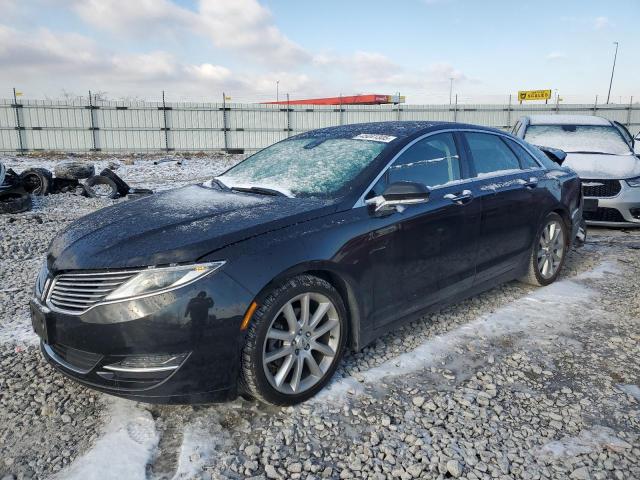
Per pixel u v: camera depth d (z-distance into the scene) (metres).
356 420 2.74
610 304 4.39
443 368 3.30
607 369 3.29
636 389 3.05
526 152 4.81
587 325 3.96
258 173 3.83
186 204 3.26
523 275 4.69
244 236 2.70
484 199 3.95
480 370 3.27
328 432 2.63
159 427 2.67
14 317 4.16
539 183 4.59
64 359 2.74
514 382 3.13
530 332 3.84
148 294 2.46
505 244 4.25
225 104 28.47
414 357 3.44
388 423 2.70
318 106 29.41
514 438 2.59
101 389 2.58
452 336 3.76
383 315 3.31
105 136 27.41
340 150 3.72
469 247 3.87
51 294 2.70
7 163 20.66
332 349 3.01
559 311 4.24
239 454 2.46
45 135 26.75
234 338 2.58
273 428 2.66
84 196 11.59
